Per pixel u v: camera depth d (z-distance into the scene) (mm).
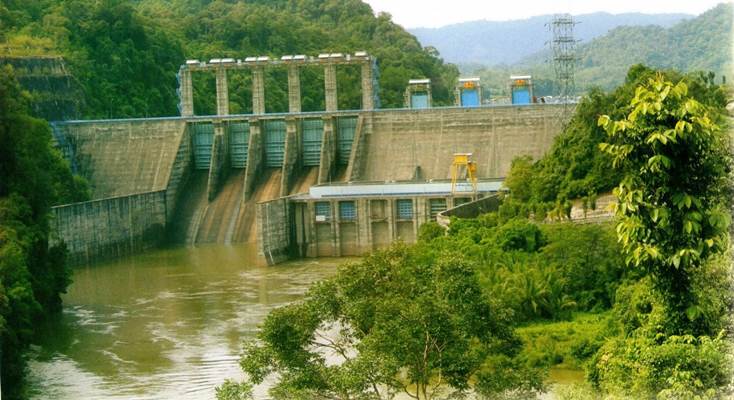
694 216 76000
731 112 117750
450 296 106562
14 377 147000
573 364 136500
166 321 179875
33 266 188250
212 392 139250
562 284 158375
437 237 192250
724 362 82625
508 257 169375
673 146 76688
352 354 133250
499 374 105250
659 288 83750
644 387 84875
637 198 77562
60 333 175000
